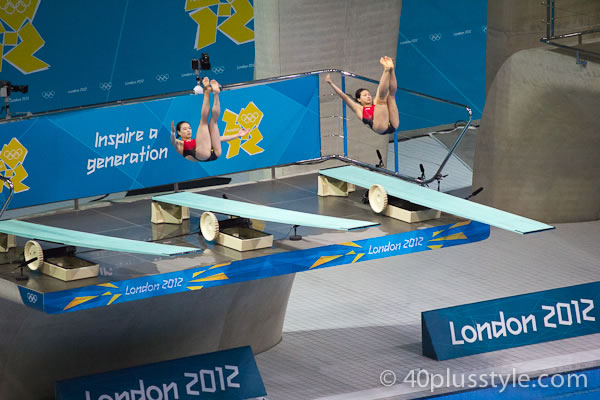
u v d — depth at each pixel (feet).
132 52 100.78
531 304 69.00
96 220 63.82
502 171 94.79
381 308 76.33
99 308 58.90
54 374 59.93
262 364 66.23
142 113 64.49
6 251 58.29
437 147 115.34
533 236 93.09
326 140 88.28
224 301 64.18
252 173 91.56
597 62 88.22
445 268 85.40
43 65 96.22
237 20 105.60
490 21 93.56
